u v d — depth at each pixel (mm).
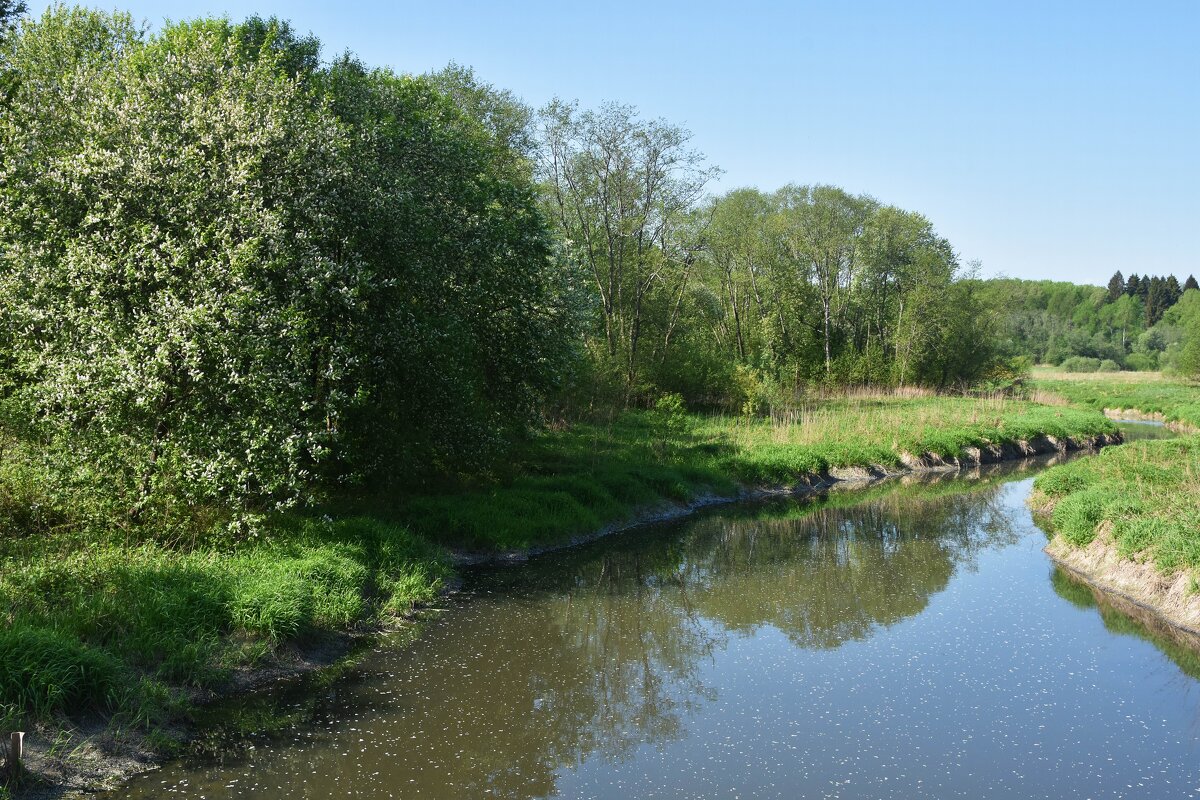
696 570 16344
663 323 43688
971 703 9703
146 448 11164
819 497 25531
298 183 13508
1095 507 17188
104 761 7410
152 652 8852
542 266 20156
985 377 64438
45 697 7543
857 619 13164
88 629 8727
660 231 41969
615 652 11453
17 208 11477
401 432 15984
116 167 11562
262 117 13258
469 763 8039
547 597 13883
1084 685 10281
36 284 11125
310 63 18172
